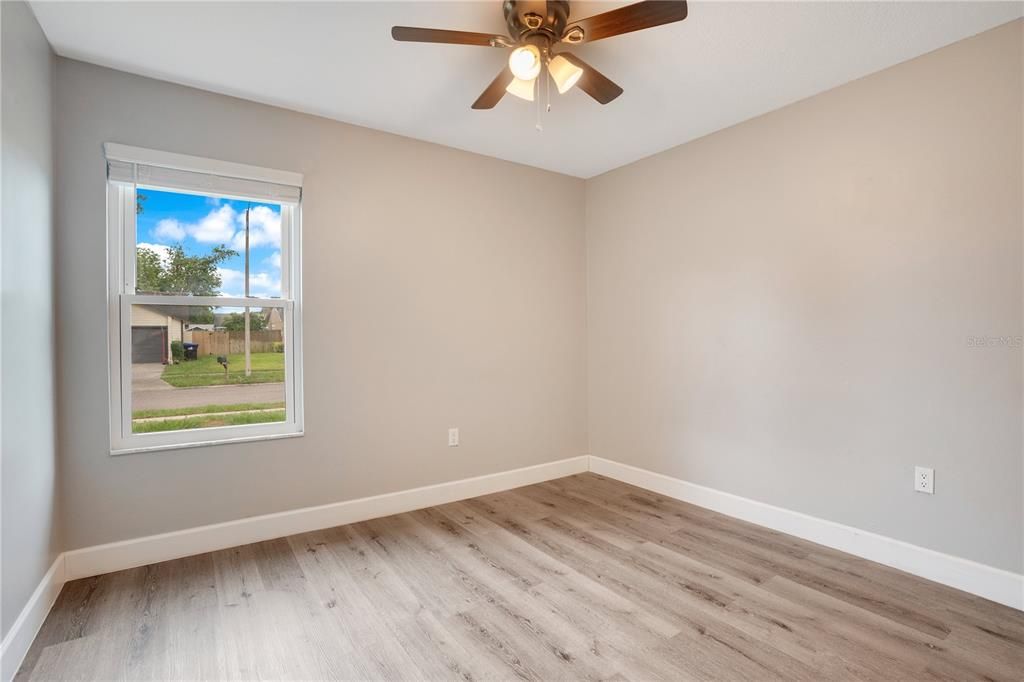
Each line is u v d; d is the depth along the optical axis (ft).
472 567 8.07
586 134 10.68
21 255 5.98
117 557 7.87
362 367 10.18
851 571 7.88
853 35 7.12
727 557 8.39
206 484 8.63
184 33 6.98
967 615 6.64
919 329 7.71
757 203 9.82
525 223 12.60
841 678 5.46
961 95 7.26
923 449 7.68
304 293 9.51
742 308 10.09
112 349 8.01
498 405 12.12
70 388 7.55
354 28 6.91
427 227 11.00
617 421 13.01
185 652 5.93
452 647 6.03
